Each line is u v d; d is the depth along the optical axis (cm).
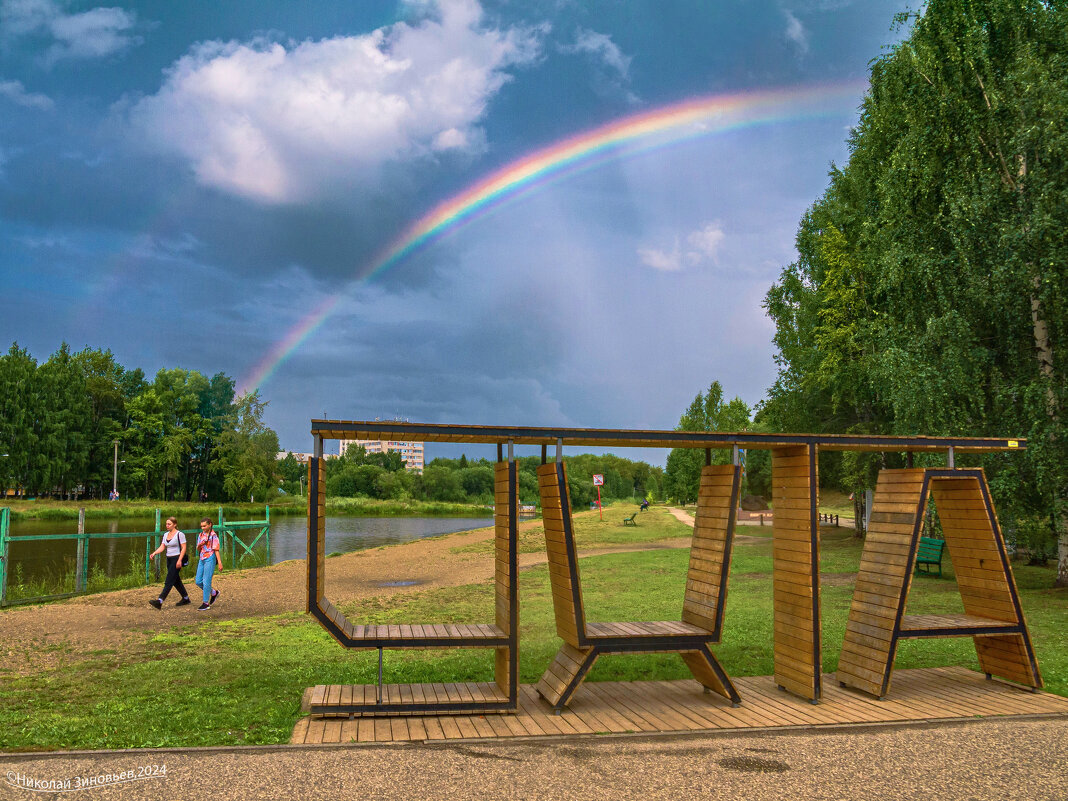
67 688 683
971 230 1412
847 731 577
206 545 1238
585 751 520
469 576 1756
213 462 8938
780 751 526
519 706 637
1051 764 503
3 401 7375
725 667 799
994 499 1410
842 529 3366
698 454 6116
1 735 529
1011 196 1395
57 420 7794
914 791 452
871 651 695
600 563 1933
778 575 717
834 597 1342
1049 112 1326
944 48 1506
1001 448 734
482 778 462
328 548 3219
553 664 680
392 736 546
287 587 1529
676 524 3697
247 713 596
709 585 667
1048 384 1316
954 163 1481
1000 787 460
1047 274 1272
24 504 6388
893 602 680
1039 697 682
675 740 549
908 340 1520
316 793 432
